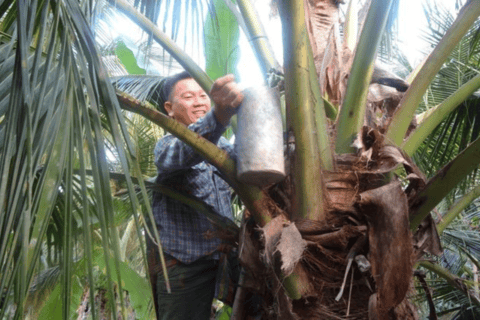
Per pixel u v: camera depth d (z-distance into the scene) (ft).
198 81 8.00
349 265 6.10
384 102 7.95
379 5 6.57
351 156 6.70
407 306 6.55
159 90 10.69
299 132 6.42
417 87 7.01
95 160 4.54
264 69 8.45
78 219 8.16
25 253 3.68
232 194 9.29
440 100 12.00
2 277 3.71
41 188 4.14
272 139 6.23
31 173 3.80
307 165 6.40
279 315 6.40
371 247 6.09
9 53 4.64
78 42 4.86
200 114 8.51
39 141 4.10
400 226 6.04
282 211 6.66
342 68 7.98
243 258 6.86
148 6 8.00
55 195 4.23
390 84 7.86
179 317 7.80
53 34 4.43
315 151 6.43
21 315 3.62
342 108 6.98
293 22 6.39
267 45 8.63
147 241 8.22
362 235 6.30
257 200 6.57
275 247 6.14
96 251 12.46
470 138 10.24
